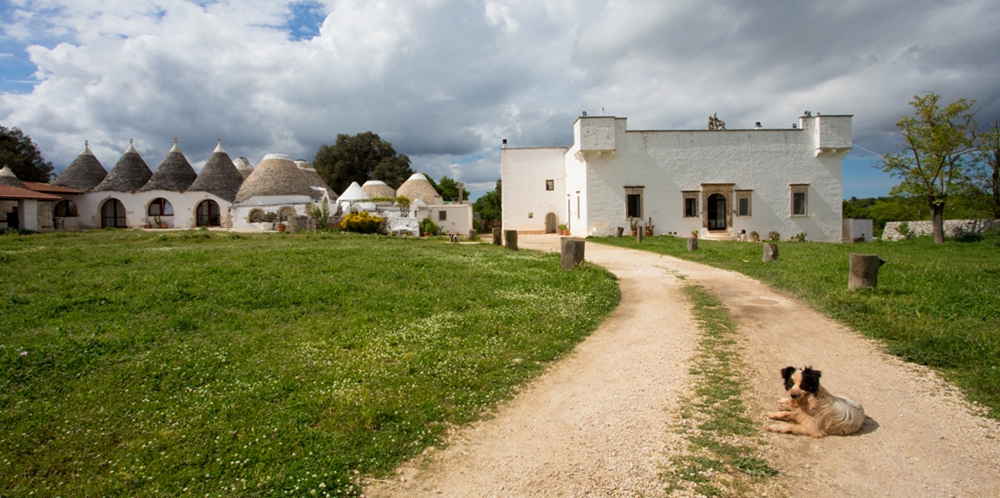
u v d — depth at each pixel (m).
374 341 6.75
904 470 3.69
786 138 29.91
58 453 3.97
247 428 4.38
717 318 8.37
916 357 6.01
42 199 29.52
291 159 36.78
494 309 8.66
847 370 5.79
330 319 7.84
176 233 23.58
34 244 17.98
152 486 3.58
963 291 9.05
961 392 5.04
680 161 29.73
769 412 4.68
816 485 3.53
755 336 7.29
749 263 14.70
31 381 5.23
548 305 9.07
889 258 15.56
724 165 29.81
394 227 33.41
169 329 7.03
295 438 4.22
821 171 30.03
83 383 5.21
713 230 30.33
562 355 6.68
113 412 4.62
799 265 13.48
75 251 14.69
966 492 3.40
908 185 27.38
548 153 35.09
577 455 4.04
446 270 12.34
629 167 29.64
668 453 4.01
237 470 3.78
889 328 7.14
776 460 3.87
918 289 9.43
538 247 22.97
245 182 35.28
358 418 4.55
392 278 11.09
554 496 3.48
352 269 11.99
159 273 10.50
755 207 29.89
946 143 25.86
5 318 7.29
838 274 11.56
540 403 5.13
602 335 7.66
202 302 8.50
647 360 6.34
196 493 3.50
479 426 4.63
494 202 65.50
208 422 4.46
